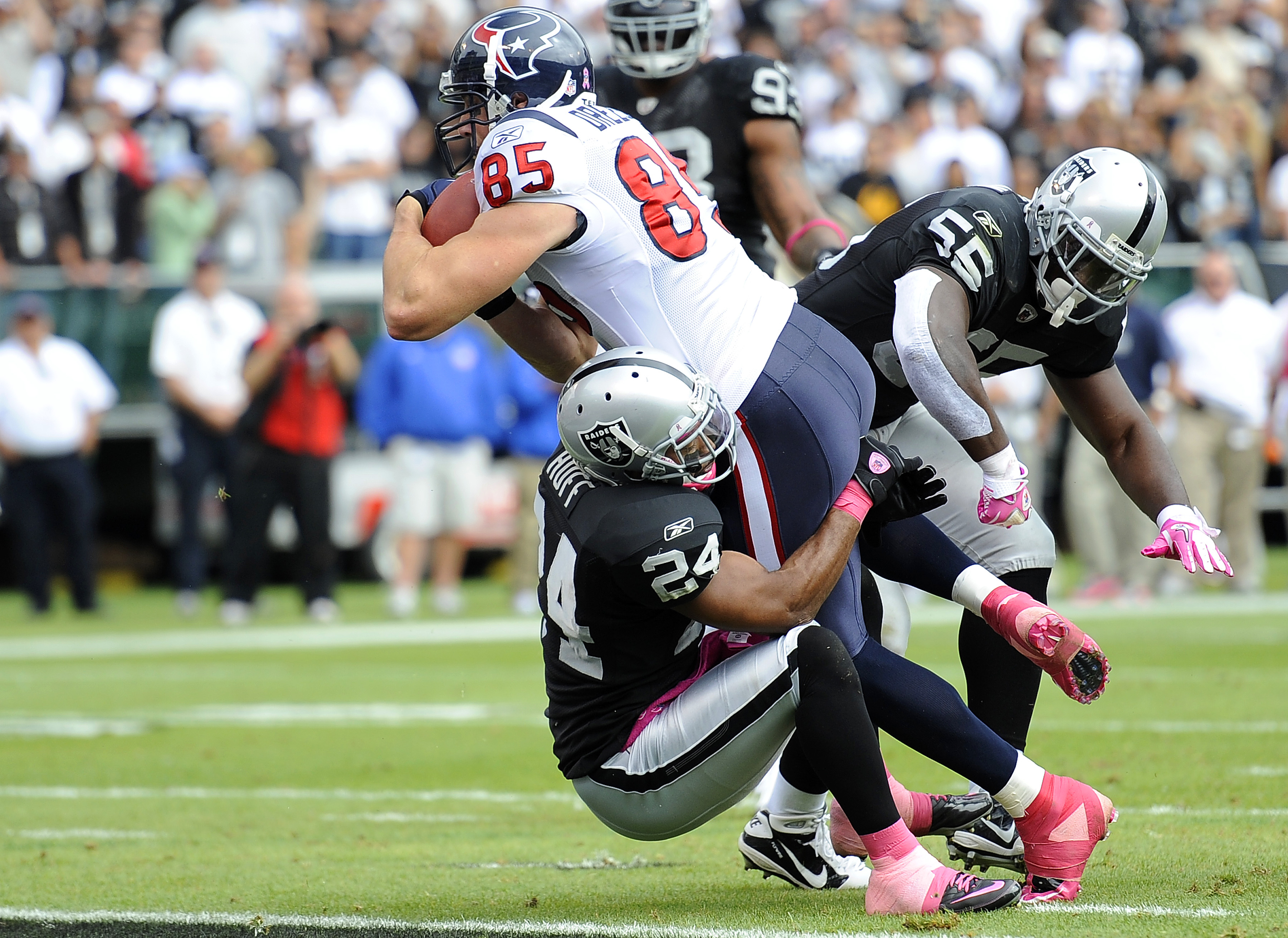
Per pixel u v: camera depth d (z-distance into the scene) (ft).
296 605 147.13
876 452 38.99
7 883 45.62
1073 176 40.68
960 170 132.16
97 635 125.39
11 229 146.41
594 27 186.50
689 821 38.86
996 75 187.42
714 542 37.01
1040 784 38.40
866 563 42.86
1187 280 149.28
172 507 150.51
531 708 84.64
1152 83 186.19
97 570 168.45
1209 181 164.55
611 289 39.04
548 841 51.55
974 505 45.68
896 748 67.31
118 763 70.08
